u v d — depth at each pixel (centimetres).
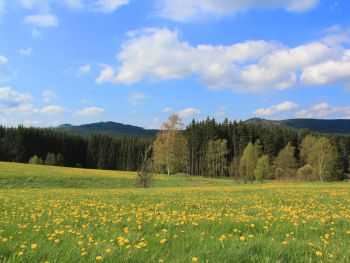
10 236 795
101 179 6669
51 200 1848
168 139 8712
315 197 1973
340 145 12588
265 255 624
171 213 1193
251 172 8512
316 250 663
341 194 2180
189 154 13025
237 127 13712
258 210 1302
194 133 13438
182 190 3159
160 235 809
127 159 15038
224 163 12250
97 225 962
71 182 6066
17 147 13650
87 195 2361
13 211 1294
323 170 9519
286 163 10494
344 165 12456
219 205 1527
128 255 625
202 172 12769
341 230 888
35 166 9006
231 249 649
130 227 925
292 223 962
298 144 12988
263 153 12538
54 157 13588
